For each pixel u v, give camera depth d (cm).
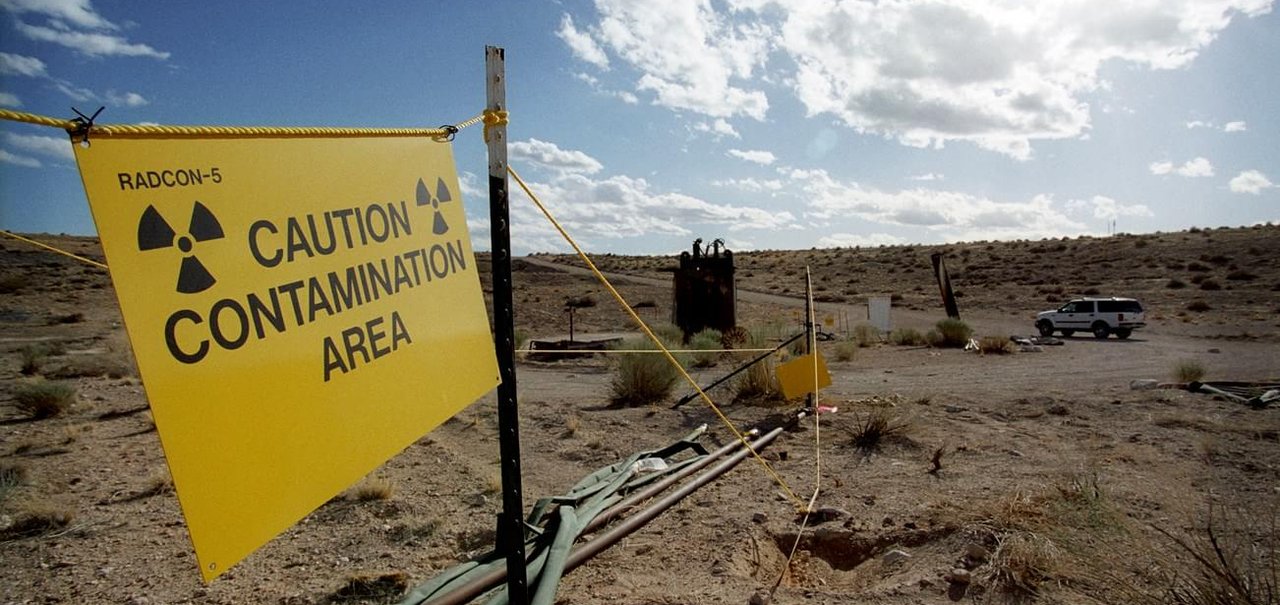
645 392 1271
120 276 183
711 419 1070
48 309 4041
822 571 545
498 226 317
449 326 297
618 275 7850
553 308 4850
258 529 214
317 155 246
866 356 2314
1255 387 1231
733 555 529
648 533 580
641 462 762
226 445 207
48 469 814
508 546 321
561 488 742
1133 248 6681
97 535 606
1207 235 7000
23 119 160
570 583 485
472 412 1169
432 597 401
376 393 259
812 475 746
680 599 457
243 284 216
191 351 199
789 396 994
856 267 8194
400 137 280
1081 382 1494
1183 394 1205
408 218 283
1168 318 3891
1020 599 441
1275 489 660
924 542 552
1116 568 455
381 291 267
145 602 477
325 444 238
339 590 489
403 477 783
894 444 873
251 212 221
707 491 691
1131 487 664
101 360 1875
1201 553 445
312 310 238
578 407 1249
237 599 480
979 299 5422
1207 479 696
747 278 8038
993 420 1034
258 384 218
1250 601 376
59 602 478
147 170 192
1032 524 538
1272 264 5144
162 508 679
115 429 1048
